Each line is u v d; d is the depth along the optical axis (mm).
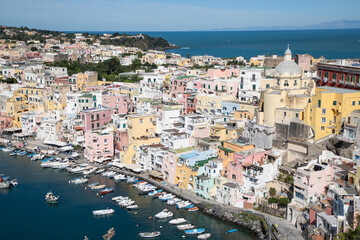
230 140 158750
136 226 130750
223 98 197500
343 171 125688
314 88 159875
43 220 136000
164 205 145000
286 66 161375
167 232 126875
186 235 124812
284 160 150125
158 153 169375
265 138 152000
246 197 138125
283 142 151000
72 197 153000
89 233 127500
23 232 128750
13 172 180125
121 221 134250
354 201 101500
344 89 156500
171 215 136000
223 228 128375
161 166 167000
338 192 111312
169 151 161500
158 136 188750
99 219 135875
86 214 139500
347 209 104000
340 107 146000
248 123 160500
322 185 127562
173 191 153875
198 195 149875
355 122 140375
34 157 195875
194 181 151250
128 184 164875
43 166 185875
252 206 136750
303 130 147625
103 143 189625
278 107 156000
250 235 123938
